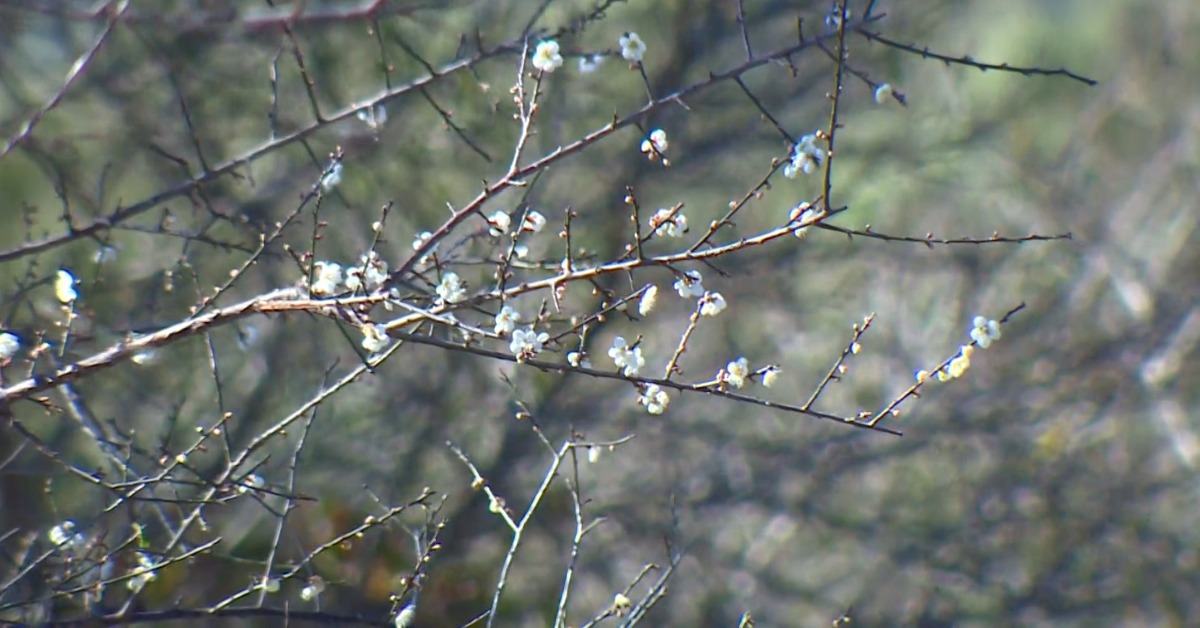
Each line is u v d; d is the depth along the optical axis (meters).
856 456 13.15
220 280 10.08
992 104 15.61
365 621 6.20
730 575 13.09
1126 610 13.09
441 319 4.79
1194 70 19.38
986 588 13.05
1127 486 13.43
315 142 10.58
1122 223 16.67
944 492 13.66
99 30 9.87
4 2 8.28
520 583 11.96
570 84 12.12
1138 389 13.84
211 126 10.83
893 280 14.66
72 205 10.23
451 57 11.14
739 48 13.18
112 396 9.58
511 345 4.91
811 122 13.59
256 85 10.98
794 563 13.91
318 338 11.19
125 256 10.76
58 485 8.93
